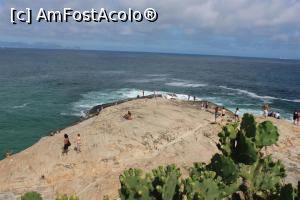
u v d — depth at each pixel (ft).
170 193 27.84
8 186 82.58
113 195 75.66
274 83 363.56
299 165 79.61
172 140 101.14
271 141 30.40
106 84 298.76
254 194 31.83
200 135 104.94
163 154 92.63
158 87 290.76
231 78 399.44
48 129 156.25
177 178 28.58
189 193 27.43
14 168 88.79
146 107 133.59
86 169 86.94
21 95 230.89
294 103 237.66
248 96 259.60
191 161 88.79
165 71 472.85
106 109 143.95
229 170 29.32
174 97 207.62
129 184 28.22
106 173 85.40
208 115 126.62
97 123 112.37
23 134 148.15
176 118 117.91
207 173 28.43
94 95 238.48
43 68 456.86
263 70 585.22
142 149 95.55
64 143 92.68
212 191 27.63
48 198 77.41
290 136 99.35
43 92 244.83
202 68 575.38
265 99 248.93
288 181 69.67
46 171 86.43
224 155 30.40
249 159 29.68
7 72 382.83
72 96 231.71
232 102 230.27
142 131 104.27
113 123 109.81
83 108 196.03
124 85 295.89
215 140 101.86
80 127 116.78
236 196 33.27
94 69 473.26
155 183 28.45
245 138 29.40
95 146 94.89
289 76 471.21
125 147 95.14
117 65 579.07
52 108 193.77
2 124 160.45
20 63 542.57
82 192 78.48
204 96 251.60
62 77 345.72
